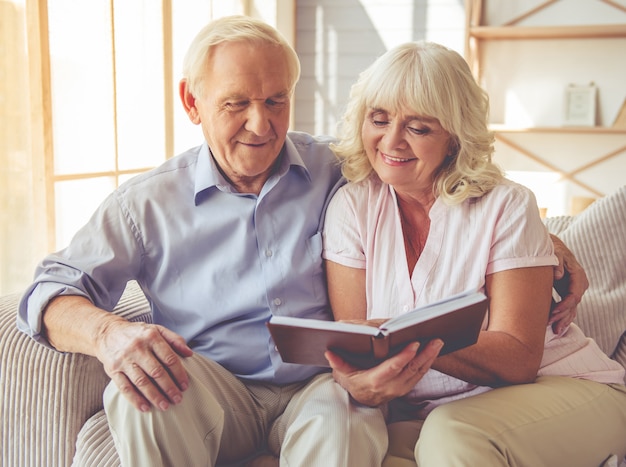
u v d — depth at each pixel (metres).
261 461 1.46
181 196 1.59
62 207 2.47
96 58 2.63
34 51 2.26
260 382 1.59
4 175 2.17
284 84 1.48
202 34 1.50
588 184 4.41
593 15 4.21
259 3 4.32
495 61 4.46
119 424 1.27
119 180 2.86
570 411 1.33
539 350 1.36
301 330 1.15
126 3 2.82
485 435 1.19
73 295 1.44
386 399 1.28
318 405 1.32
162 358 1.23
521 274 1.39
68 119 2.48
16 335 1.49
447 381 1.47
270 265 1.56
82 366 1.47
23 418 1.49
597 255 1.74
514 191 1.44
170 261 1.58
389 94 1.41
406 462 1.31
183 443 1.26
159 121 3.16
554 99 4.38
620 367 1.52
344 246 1.53
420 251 1.51
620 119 4.25
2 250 2.17
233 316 1.57
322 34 4.65
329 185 1.67
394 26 4.55
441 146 1.44
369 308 1.51
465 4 4.09
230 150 1.49
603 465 1.36
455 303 1.13
